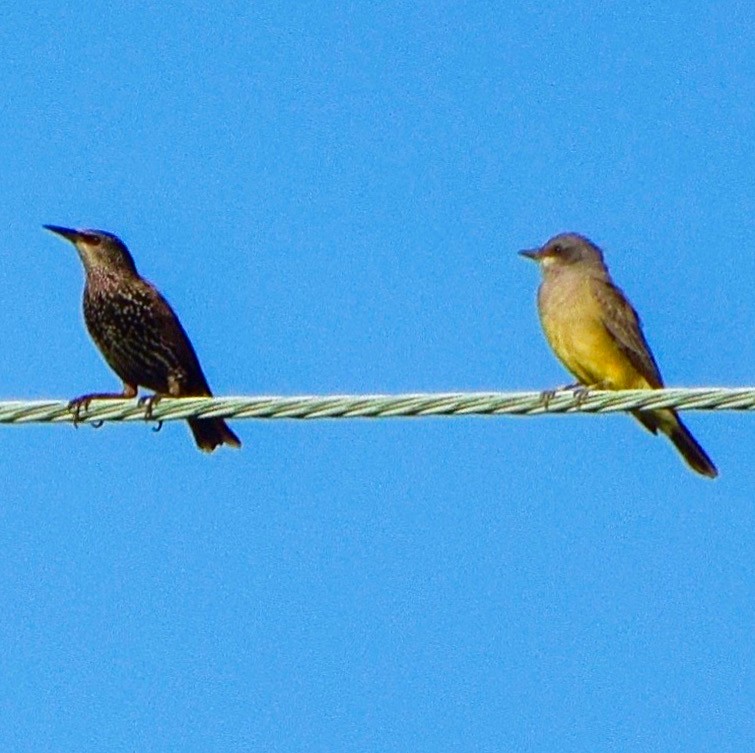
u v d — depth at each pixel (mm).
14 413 11695
